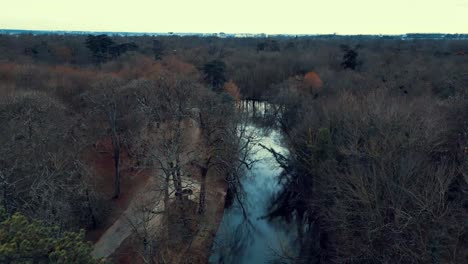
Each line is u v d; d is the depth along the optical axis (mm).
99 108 43469
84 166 34562
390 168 27812
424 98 46375
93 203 35531
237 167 45062
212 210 40562
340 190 28453
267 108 73188
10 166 27766
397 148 31172
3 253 13656
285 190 48844
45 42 104938
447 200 27812
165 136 36375
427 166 28656
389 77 63281
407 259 23812
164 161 37562
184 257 31688
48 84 53500
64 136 36250
